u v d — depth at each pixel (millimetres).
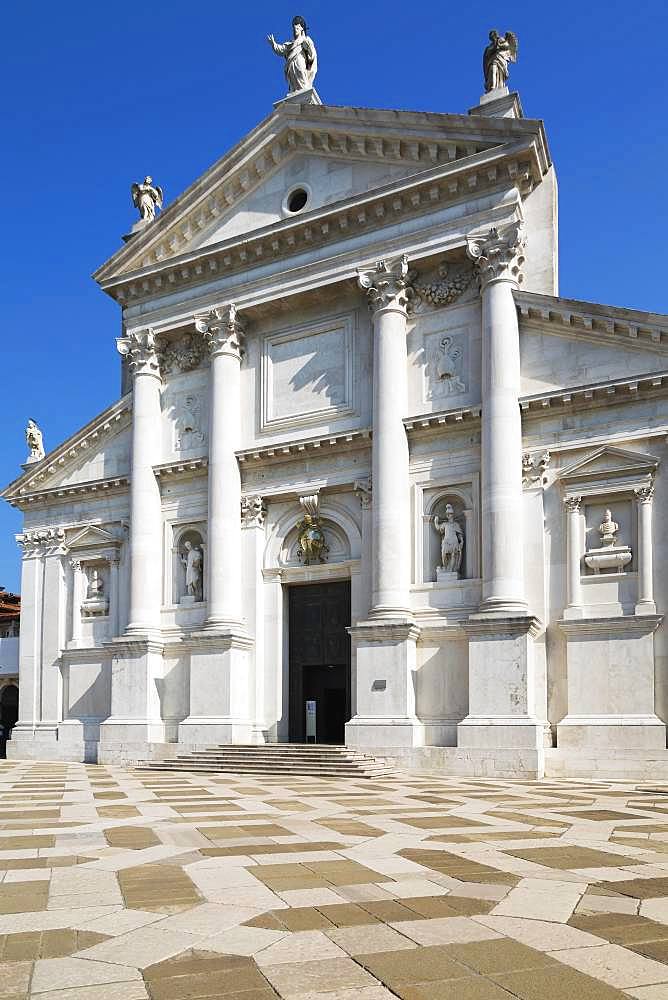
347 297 37750
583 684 30297
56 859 13438
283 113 38469
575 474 31703
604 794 23688
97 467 44312
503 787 25906
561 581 31562
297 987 7508
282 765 31594
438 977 7746
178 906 10375
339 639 36969
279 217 39281
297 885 11477
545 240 34969
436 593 33500
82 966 8117
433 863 13023
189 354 41250
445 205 34875
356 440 35906
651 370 31031
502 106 34406
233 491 38188
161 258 42062
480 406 33219
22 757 43344
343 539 36938
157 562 40094
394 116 35594
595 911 10055
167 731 38469
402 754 31453
